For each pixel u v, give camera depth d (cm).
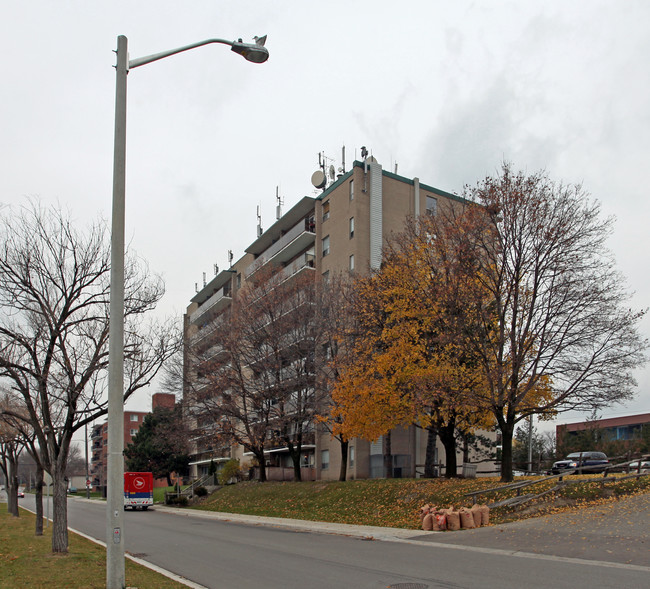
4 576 1213
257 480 4391
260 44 1072
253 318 3884
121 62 997
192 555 1633
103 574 1248
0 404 2602
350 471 3962
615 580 1039
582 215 2330
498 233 2386
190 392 4022
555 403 2283
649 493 2017
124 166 967
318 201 4681
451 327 2405
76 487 10869
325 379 3366
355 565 1314
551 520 1791
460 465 3881
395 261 2786
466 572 1168
